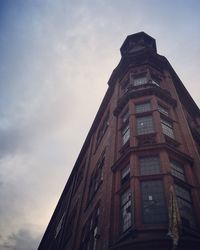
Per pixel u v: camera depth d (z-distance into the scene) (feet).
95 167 75.36
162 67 84.64
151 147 49.70
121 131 64.34
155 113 59.41
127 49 96.22
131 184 43.98
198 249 33.42
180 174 47.93
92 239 53.93
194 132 69.10
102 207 50.67
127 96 68.44
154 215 38.99
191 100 89.20
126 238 38.34
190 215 40.91
